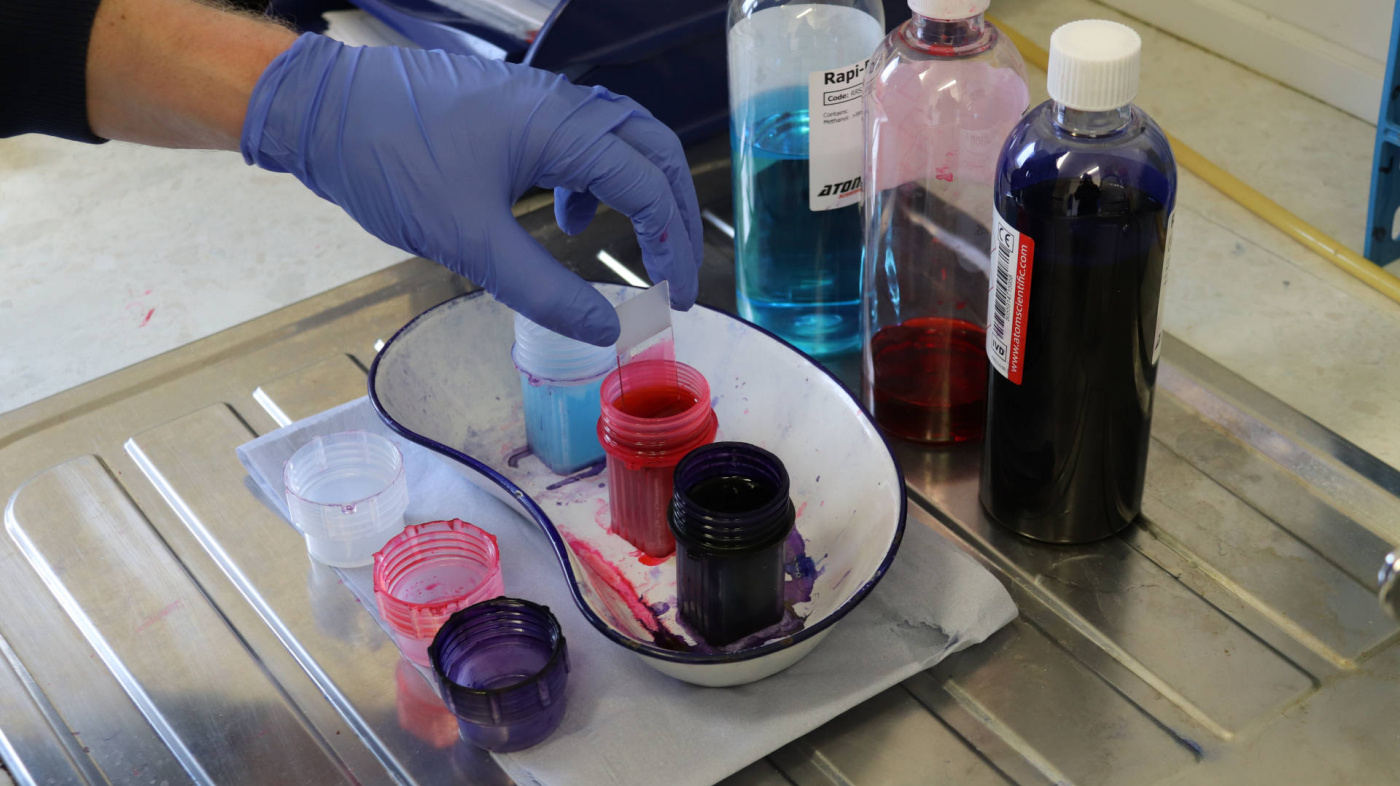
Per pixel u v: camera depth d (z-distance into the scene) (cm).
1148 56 142
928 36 75
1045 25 147
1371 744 62
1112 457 70
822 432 77
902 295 81
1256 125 129
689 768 61
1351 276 106
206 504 81
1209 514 76
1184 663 67
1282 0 131
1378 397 92
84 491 83
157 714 68
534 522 76
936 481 80
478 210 71
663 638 68
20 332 131
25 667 71
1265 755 61
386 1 110
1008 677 67
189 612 74
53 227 148
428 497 80
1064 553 74
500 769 63
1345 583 71
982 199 77
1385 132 100
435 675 63
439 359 84
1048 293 63
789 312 89
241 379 92
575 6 92
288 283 135
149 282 138
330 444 81
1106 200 60
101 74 71
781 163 83
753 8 80
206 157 160
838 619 62
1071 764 62
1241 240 112
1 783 65
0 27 67
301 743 66
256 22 75
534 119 72
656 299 74
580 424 80
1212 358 95
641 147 77
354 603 74
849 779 62
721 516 62
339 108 71
